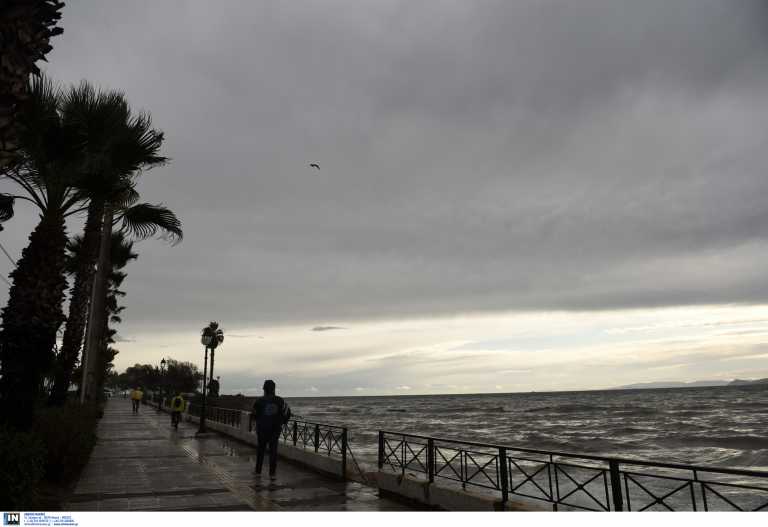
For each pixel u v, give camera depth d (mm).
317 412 112312
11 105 5355
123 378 143125
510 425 56312
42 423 9648
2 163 5309
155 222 14508
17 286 9797
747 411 67562
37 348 9617
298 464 11820
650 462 5109
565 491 16344
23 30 5445
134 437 19375
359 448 28047
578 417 68438
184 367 91812
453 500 6781
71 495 8320
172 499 8039
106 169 11125
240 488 8977
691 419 56031
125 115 11680
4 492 6344
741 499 14930
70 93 11211
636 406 96688
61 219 10438
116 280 37906
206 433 20219
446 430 49688
